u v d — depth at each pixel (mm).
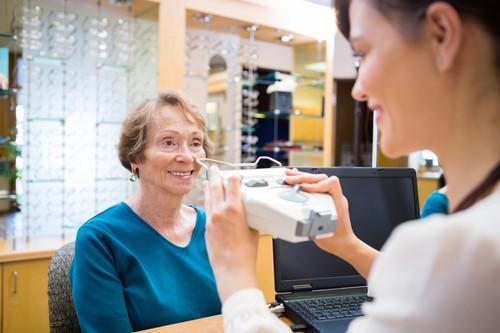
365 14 436
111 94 2326
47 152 2156
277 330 510
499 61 377
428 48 398
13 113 2090
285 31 2721
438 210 1372
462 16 376
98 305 1106
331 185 744
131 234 1234
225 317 532
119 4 2271
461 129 406
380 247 1140
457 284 326
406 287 351
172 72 2316
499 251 319
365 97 472
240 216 603
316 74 3045
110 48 2307
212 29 2623
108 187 2322
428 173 2070
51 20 2141
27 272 1888
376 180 1172
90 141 2270
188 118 1306
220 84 2707
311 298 1058
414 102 417
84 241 1162
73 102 2221
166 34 2279
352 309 1004
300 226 592
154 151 1259
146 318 1155
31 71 2111
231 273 562
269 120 2994
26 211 2113
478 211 353
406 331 344
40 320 1926
